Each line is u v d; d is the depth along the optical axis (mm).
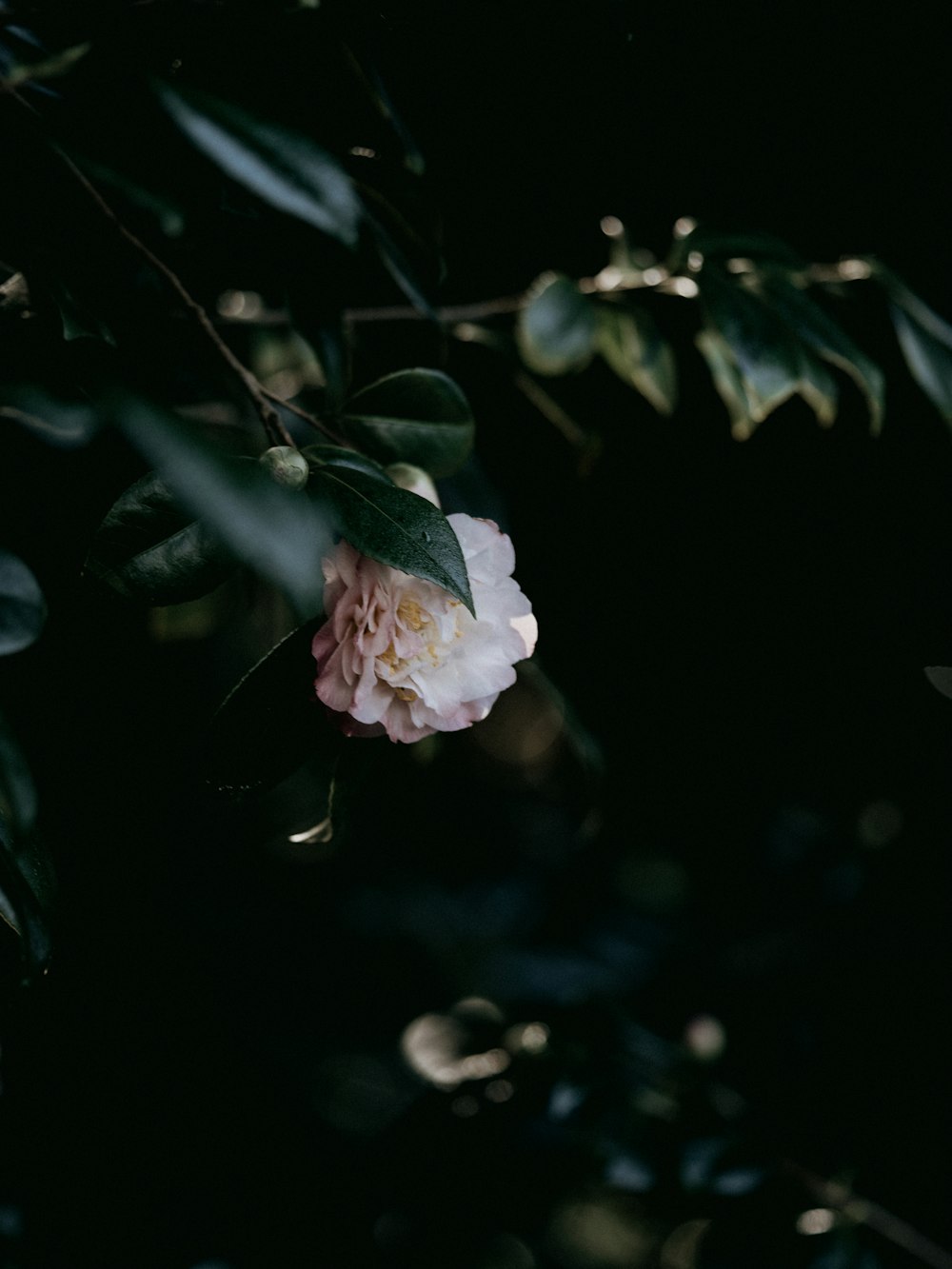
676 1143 1268
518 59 920
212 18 764
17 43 735
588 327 968
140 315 855
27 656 990
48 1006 1348
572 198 1125
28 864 696
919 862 1626
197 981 1905
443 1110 1373
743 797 1824
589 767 1068
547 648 1533
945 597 1519
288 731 721
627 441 1371
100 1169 1443
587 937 1924
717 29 1045
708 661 1646
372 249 859
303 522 610
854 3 1109
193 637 1197
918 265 1296
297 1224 1587
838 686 1642
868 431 1384
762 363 907
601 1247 2096
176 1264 1440
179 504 678
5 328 785
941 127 1225
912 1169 1471
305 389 915
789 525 1503
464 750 2254
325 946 2279
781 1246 1220
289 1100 1919
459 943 2146
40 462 900
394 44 857
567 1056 1306
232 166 656
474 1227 1376
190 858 2123
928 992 1561
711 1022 1401
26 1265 1246
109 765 1181
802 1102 1509
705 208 1207
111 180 687
